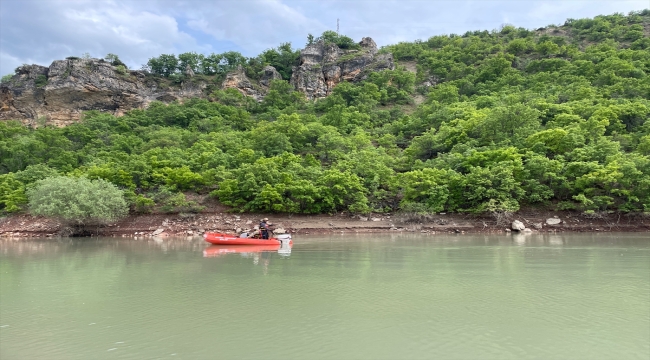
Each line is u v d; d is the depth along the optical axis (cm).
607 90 9125
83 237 5709
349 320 1748
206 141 8925
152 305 2020
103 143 9581
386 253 3766
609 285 2369
